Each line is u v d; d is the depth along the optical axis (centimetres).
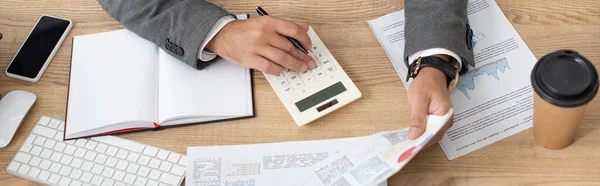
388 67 105
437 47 100
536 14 108
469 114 98
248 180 95
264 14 112
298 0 115
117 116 102
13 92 109
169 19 108
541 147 94
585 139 93
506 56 103
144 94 104
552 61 78
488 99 99
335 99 101
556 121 83
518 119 96
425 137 87
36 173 101
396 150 88
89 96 105
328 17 113
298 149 98
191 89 104
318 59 106
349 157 92
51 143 104
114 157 101
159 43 108
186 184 96
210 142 100
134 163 100
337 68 104
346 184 87
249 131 101
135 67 108
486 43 106
